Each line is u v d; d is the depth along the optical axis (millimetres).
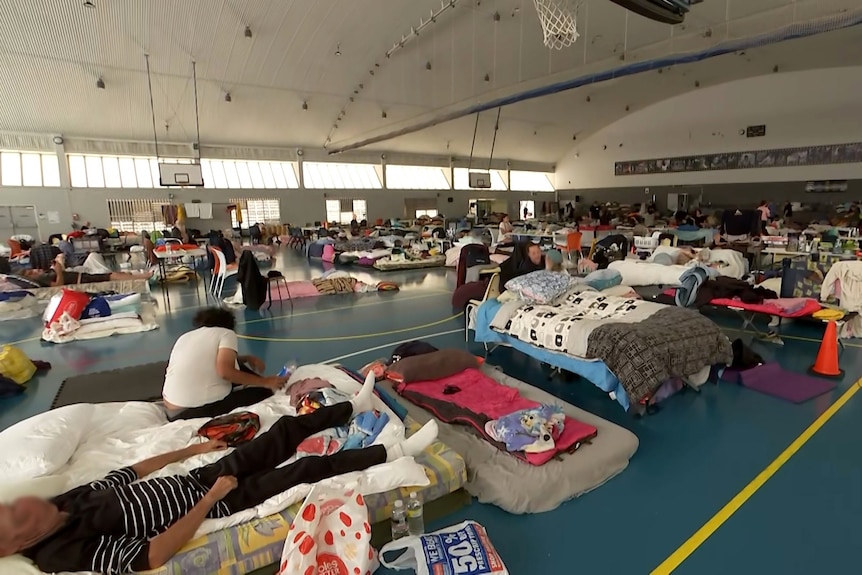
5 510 1497
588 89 15461
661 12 3885
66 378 3889
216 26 9383
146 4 8516
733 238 10125
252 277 6223
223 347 2766
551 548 1934
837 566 1797
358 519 1731
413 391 3143
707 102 16766
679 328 3170
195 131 14117
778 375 3641
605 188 20656
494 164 21531
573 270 7777
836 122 14094
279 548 1773
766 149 15578
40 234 13406
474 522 1987
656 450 2666
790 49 12414
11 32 8750
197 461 2148
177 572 1613
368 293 7414
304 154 17062
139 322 5461
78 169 14039
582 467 2344
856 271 4613
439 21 9648
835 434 2787
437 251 11094
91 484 1854
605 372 3053
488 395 3055
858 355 4086
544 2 5648
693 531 2012
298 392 2812
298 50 10586
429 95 13469
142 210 14766
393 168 20031
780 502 2188
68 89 10961
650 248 8227
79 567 1542
